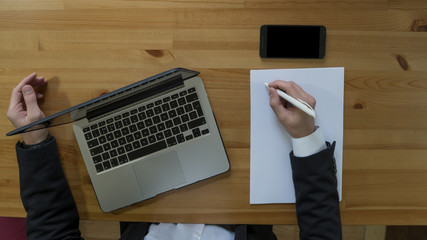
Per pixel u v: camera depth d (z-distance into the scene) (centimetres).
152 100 75
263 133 78
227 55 77
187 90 75
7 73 80
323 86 76
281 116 72
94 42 79
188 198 79
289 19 76
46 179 75
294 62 76
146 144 76
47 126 73
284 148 78
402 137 77
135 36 78
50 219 75
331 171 72
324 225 71
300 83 76
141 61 78
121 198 78
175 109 75
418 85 76
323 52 75
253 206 79
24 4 79
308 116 70
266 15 76
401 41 75
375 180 78
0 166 82
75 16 78
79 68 79
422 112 76
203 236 81
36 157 74
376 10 75
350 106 77
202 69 77
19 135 81
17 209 82
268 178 78
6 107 81
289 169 78
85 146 76
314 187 71
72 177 81
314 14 76
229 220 79
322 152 70
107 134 76
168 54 78
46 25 79
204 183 79
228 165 77
